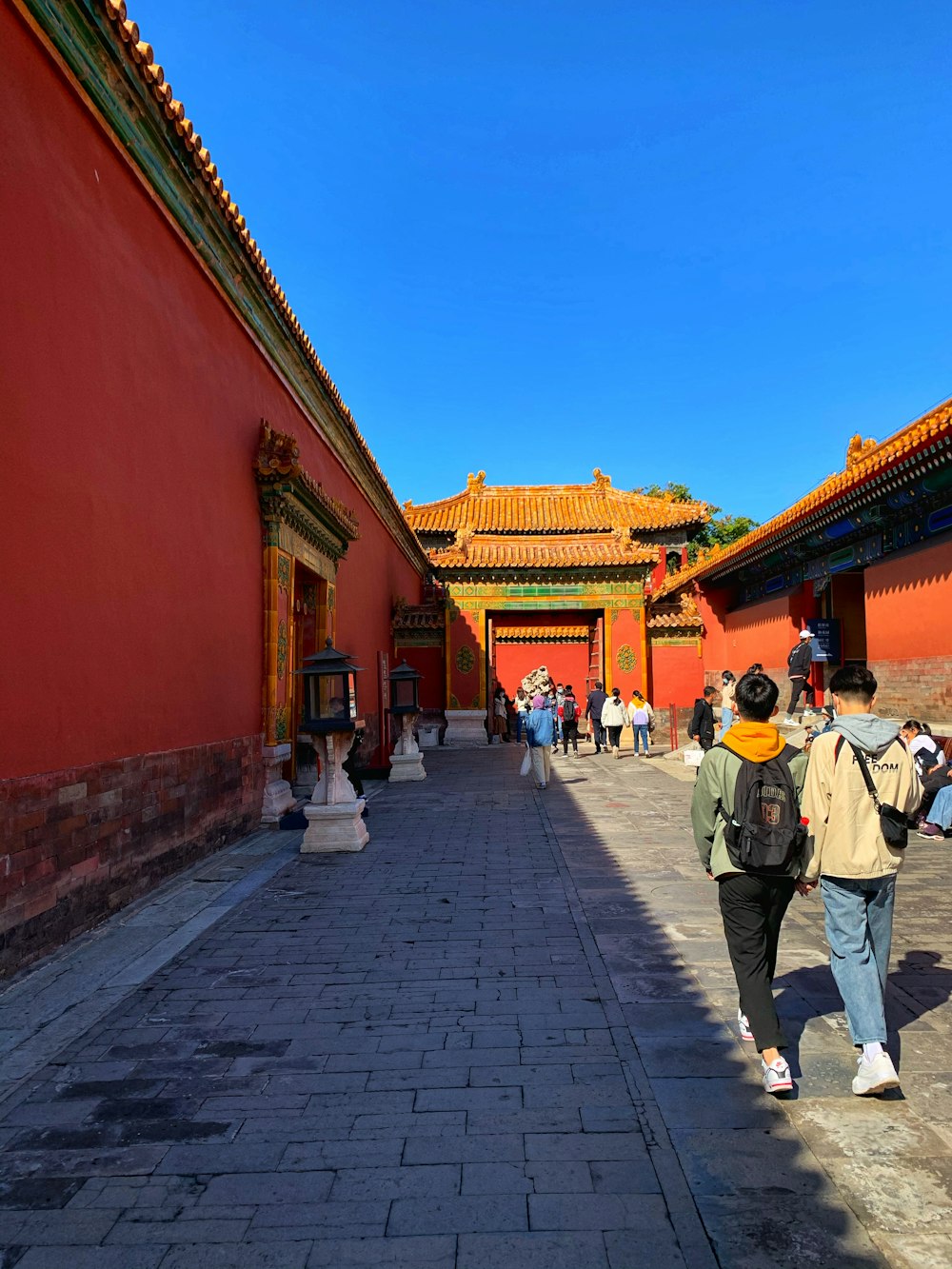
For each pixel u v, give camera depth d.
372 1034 4.20
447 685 25.12
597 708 22.53
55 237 5.94
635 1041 4.07
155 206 7.71
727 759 3.79
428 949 5.57
